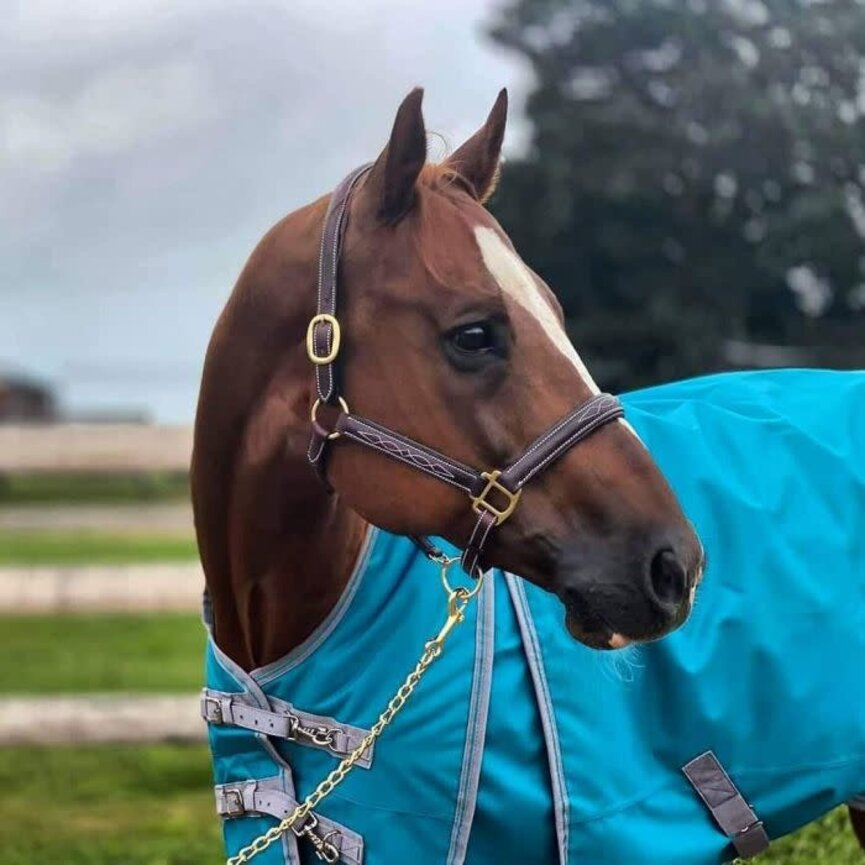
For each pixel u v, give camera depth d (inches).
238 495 59.9
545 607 60.6
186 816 132.4
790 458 70.2
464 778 56.7
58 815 133.2
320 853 58.4
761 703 63.9
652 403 74.5
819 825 110.0
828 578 67.2
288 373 58.6
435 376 54.3
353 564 59.2
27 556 272.1
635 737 61.5
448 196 56.5
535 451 53.2
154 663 203.2
